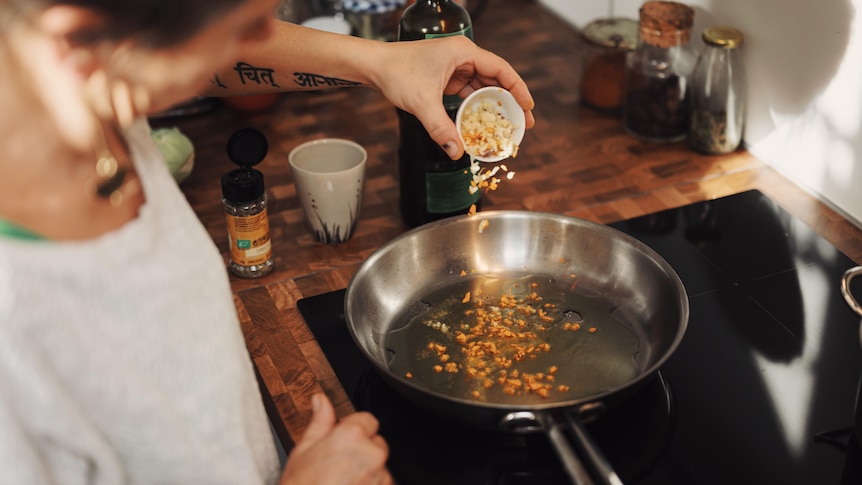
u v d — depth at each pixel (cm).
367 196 119
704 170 122
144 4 50
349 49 94
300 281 105
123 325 61
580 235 101
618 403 79
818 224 112
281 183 122
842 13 107
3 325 54
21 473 55
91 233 60
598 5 152
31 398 56
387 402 88
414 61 93
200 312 67
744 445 82
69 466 60
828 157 114
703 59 121
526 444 83
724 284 101
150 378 64
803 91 115
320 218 109
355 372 91
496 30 161
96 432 60
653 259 95
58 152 57
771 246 107
